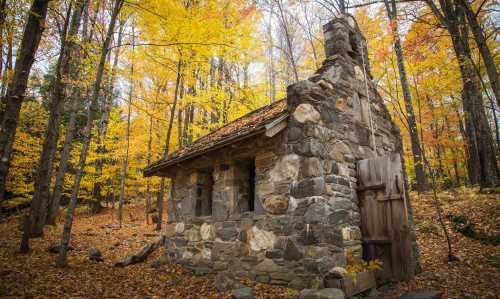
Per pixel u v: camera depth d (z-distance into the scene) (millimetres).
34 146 14195
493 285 4973
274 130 5188
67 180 15055
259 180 5738
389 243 5398
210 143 6508
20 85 4906
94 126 16609
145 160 14867
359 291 4625
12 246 7941
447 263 6398
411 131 9047
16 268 5910
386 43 9102
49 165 10188
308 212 4820
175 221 7703
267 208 5445
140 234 10734
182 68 10047
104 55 7102
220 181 6605
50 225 11594
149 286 5508
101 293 4938
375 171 5750
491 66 6043
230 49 9203
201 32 7844
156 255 8164
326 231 4809
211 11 8555
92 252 7516
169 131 10992
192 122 14664
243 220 5836
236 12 9727
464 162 16406
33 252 7438
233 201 6180
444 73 11195
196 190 7230
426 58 10602
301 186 5008
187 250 7062
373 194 5734
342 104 6078
